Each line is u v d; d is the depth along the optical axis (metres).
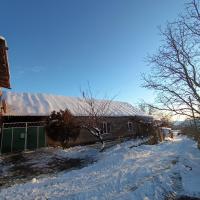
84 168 12.15
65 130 21.06
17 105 23.00
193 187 8.08
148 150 16.36
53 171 12.40
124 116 29.73
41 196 7.60
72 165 13.89
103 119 24.27
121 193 7.34
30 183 9.45
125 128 29.73
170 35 11.45
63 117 21.27
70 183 8.98
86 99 25.81
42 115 22.12
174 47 11.21
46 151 19.25
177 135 32.41
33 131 21.19
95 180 9.11
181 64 10.94
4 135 19.66
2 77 14.34
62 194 7.64
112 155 14.90
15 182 10.29
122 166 11.36
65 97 30.19
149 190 7.64
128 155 14.42
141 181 8.46
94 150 18.89
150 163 11.48
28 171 12.55
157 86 12.22
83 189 8.00
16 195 7.88
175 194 7.67
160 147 18.03
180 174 9.59
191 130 17.25
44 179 10.16
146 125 26.86
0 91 18.73
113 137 27.92
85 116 23.78
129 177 9.04
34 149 20.56
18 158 16.58
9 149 19.56
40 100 26.02
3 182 10.32
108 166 11.93
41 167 13.52
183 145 18.92
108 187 7.98
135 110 34.06
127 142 21.95
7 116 20.48
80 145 24.03
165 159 12.45
